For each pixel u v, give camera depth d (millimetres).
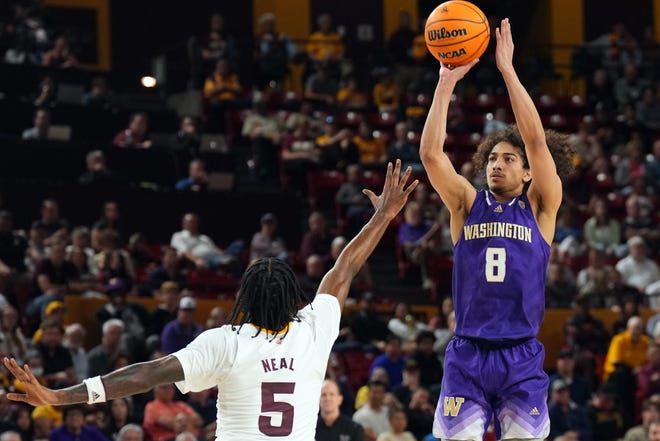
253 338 6559
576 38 39281
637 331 20516
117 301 19828
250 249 25031
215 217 26688
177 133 30266
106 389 6289
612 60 35656
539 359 7695
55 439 15484
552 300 23047
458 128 31156
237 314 6633
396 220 26750
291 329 6641
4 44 32969
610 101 34031
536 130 7645
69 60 32562
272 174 29031
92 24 36125
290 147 28781
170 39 36781
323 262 23328
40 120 27797
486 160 8320
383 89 32969
